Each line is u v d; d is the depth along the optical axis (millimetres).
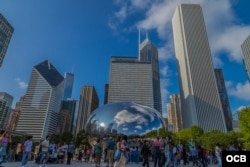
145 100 146375
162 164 13172
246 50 167750
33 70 158125
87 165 15016
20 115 143625
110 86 152375
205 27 173875
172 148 13266
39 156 15156
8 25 121688
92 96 198750
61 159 17141
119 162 10312
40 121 142250
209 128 138375
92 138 14906
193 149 18484
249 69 162625
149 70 158125
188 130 76250
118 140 11500
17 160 16281
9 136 11352
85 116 189625
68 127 169875
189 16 178750
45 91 150625
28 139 11430
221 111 144375
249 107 39125
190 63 161000
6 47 121875
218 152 13922
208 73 157000
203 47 166250
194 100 147625
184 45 169125
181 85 171000
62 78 166375
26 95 150500
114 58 185125
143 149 13875
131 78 154375
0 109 126438
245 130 37594
